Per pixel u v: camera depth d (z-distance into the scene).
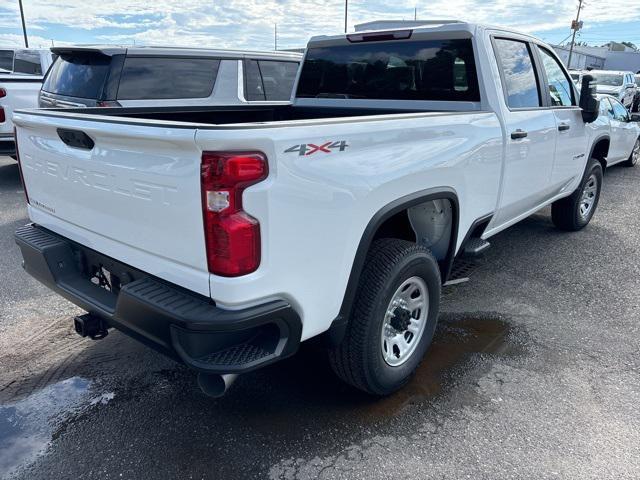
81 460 2.50
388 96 4.04
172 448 2.58
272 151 1.98
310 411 2.85
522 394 3.00
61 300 4.19
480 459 2.51
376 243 2.80
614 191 8.32
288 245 2.12
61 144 2.62
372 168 2.45
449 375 3.18
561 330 3.77
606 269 4.95
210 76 6.86
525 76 4.04
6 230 5.90
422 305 3.07
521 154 3.85
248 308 2.07
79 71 6.41
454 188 3.10
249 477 2.40
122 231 2.38
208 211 1.96
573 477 2.40
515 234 6.00
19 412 2.84
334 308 2.44
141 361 3.34
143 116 3.69
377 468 2.45
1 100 7.90
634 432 2.69
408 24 4.11
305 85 4.59
